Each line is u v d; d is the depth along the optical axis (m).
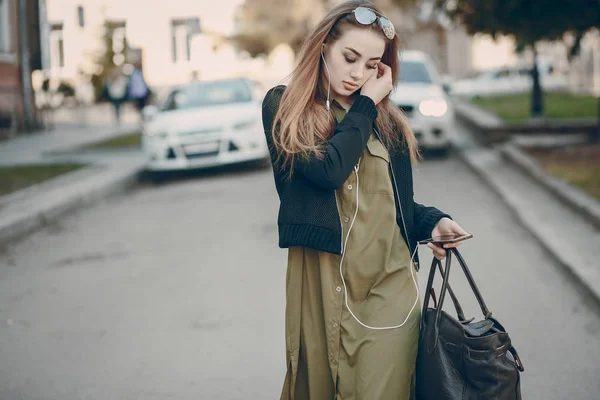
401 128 2.40
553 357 4.13
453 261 6.29
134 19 37.09
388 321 2.28
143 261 6.78
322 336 2.37
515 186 9.59
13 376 4.12
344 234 2.31
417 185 10.27
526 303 5.13
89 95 26.88
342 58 2.28
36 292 5.91
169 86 37.41
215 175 12.59
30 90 21.30
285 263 6.43
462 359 2.17
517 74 31.44
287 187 2.32
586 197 8.02
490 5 11.05
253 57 41.88
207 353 4.35
